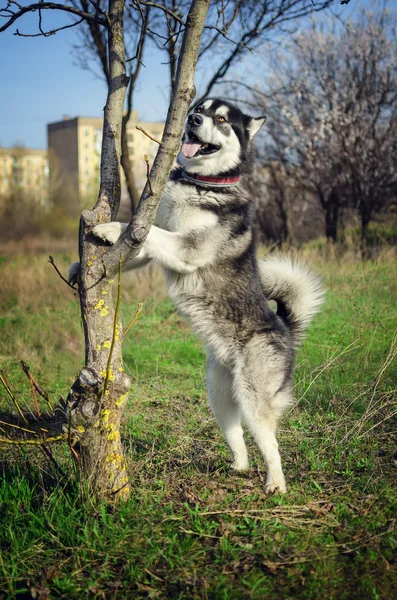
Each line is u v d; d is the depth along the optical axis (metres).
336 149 14.90
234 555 2.80
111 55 3.17
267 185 17.08
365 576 2.66
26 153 34.56
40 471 3.55
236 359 3.78
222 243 3.85
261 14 8.15
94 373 3.00
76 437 3.05
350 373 5.64
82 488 3.13
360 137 14.52
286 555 2.83
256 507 3.30
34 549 2.89
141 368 6.27
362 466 3.82
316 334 7.29
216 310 3.85
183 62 2.79
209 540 2.97
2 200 31.94
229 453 4.14
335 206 16.09
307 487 3.56
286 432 4.48
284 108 15.45
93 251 3.09
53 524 3.03
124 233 3.00
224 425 3.90
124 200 23.92
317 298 4.18
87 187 33.34
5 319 8.51
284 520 3.15
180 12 8.12
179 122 2.84
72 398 3.07
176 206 3.92
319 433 4.41
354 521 3.13
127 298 9.55
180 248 3.69
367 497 3.38
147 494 3.32
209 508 3.28
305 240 21.05
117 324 3.19
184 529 3.01
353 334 6.49
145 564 2.74
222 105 4.28
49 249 23.95
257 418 3.62
